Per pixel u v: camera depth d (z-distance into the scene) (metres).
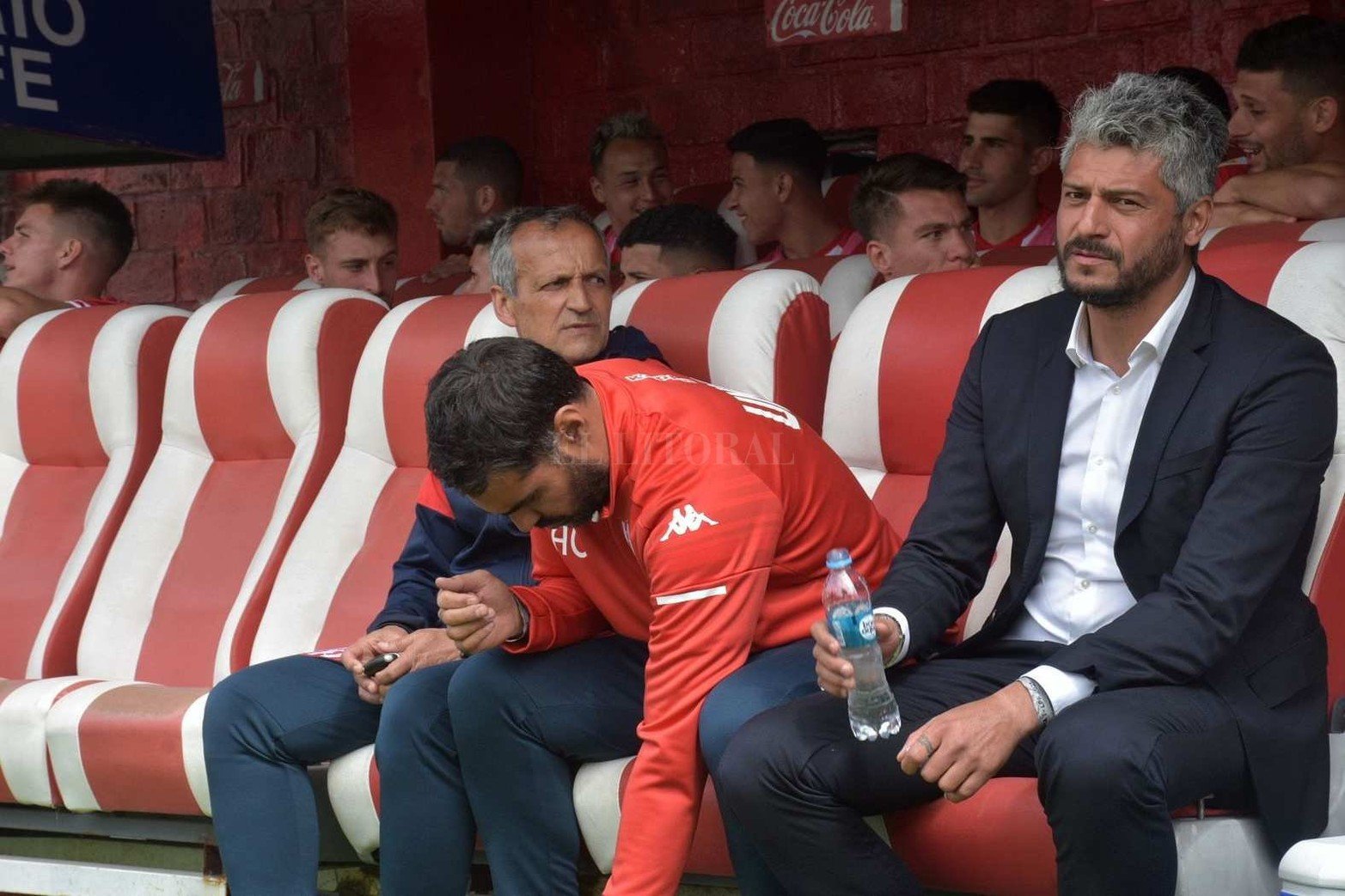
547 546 6.09
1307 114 9.47
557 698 5.82
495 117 14.36
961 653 5.54
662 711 5.41
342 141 14.98
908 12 13.12
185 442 8.61
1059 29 12.65
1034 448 5.36
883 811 5.16
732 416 5.64
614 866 5.49
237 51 15.24
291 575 7.80
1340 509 5.43
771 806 5.07
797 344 7.10
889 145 13.31
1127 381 5.24
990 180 10.95
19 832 7.55
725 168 13.95
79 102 10.31
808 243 11.27
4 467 9.11
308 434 8.18
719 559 5.38
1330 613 5.40
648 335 7.29
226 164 15.40
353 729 6.47
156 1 10.87
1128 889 4.64
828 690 5.03
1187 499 5.05
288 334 8.22
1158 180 4.99
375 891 6.71
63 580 8.51
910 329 6.72
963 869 5.06
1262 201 9.02
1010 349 5.52
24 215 11.06
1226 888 4.89
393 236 10.84
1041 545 5.33
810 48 13.54
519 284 6.95
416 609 6.77
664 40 14.07
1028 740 5.20
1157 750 4.62
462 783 6.06
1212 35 12.16
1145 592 5.16
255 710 6.38
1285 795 4.92
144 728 6.87
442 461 5.26
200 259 15.59
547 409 5.26
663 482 5.39
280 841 6.37
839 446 6.89
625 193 12.09
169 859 7.12
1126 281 5.04
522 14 14.52
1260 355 5.00
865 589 5.35
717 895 5.89
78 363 8.87
